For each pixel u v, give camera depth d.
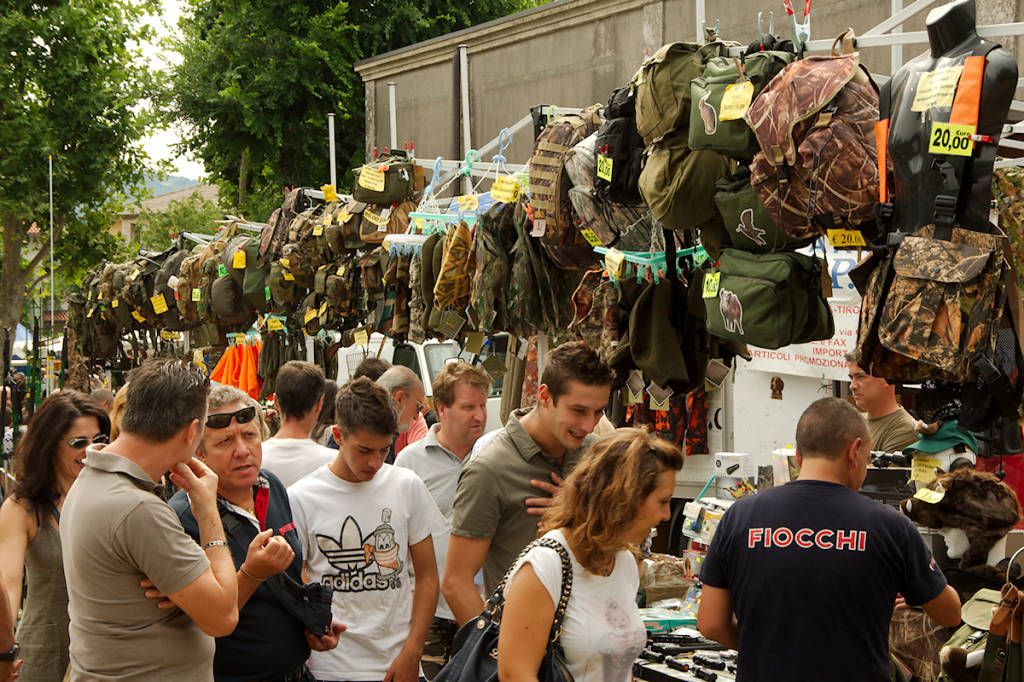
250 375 8.38
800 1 8.64
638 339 4.02
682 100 3.57
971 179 2.72
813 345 6.23
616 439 2.55
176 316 10.15
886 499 3.86
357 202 6.59
